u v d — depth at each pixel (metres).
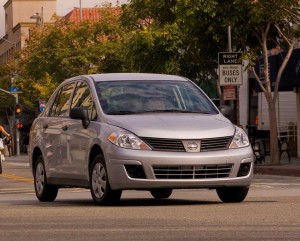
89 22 109.31
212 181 24.97
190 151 24.81
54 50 108.25
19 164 82.94
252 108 89.69
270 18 58.97
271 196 29.30
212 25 61.66
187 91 27.42
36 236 17.45
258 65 76.56
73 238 17.00
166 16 69.88
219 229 18.12
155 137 24.89
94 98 26.94
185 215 21.41
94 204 26.75
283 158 72.12
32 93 137.75
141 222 19.84
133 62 72.56
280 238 16.52
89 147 26.25
